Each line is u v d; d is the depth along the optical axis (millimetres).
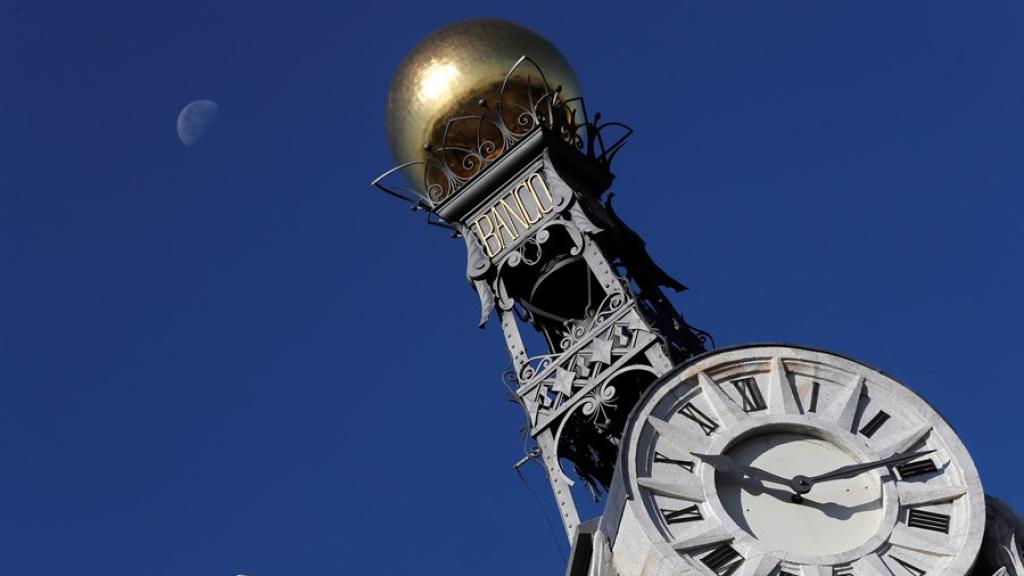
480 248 69000
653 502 56750
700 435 58094
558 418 65062
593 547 58344
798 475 57250
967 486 56625
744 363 59438
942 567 55094
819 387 59062
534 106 70125
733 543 55781
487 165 69812
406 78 71375
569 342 66688
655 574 55312
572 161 70312
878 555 55469
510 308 68000
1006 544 55812
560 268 68250
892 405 58625
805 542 55906
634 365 64625
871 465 56906
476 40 71250
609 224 69250
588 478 66062
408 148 71125
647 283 69250
